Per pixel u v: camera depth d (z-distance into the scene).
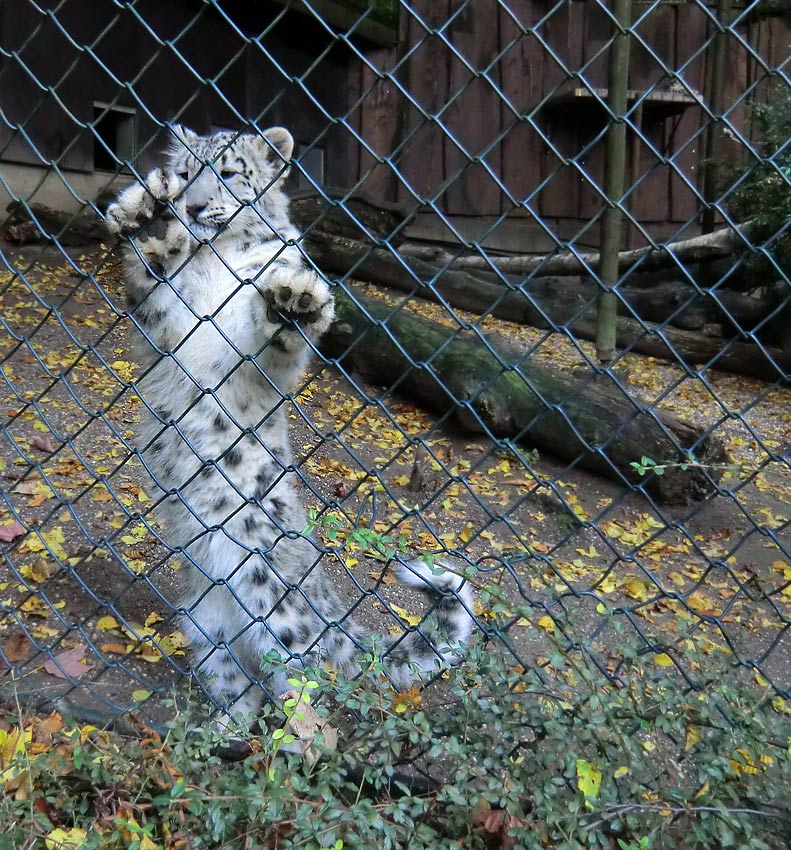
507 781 2.08
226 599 3.27
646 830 2.04
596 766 2.02
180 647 3.46
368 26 11.52
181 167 3.76
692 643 2.26
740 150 9.25
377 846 1.99
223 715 2.84
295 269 2.94
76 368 6.78
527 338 9.07
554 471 5.89
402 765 2.42
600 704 2.07
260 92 10.95
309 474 5.52
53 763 2.36
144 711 2.83
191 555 3.28
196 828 2.18
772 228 7.02
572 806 1.99
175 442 3.34
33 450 5.27
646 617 4.07
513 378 6.18
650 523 5.27
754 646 3.82
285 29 11.01
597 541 5.01
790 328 8.59
